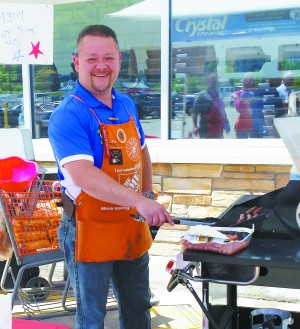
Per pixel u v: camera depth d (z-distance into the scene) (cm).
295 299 408
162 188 454
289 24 428
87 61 238
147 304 269
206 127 458
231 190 436
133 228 249
